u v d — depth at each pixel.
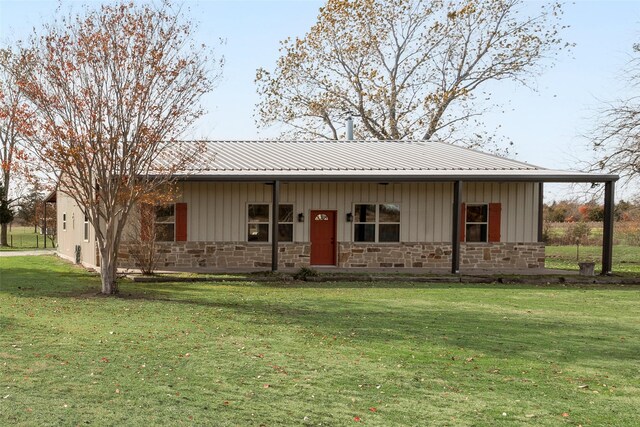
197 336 9.12
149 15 13.76
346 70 35.56
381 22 34.59
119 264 19.77
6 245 37.66
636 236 34.78
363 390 6.61
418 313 11.91
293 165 20.88
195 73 15.23
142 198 14.44
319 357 8.00
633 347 9.05
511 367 7.71
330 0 34.34
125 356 7.71
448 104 35.19
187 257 20.22
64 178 17.17
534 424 5.71
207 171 19.08
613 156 26.56
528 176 19.28
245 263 20.50
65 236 26.98
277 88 35.53
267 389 6.55
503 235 21.42
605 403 6.36
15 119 13.41
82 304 12.17
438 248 21.19
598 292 16.23
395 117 35.62
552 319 11.52
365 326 10.33
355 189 20.98
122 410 5.71
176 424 5.42
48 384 6.41
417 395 6.49
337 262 20.83
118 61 13.51
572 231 36.50
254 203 20.56
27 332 9.01
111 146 13.65
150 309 11.71
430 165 21.78
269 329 9.88
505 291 16.09
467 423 5.69
